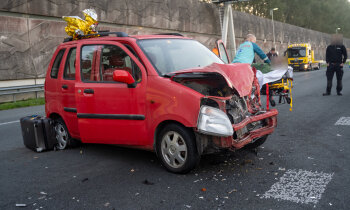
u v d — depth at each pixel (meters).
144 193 3.60
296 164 4.30
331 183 3.61
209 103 4.19
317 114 7.82
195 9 32.91
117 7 22.67
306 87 15.30
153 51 4.53
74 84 5.12
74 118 5.23
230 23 36.56
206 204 3.24
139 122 4.32
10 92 15.21
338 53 11.09
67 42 5.60
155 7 26.73
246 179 3.85
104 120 4.62
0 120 9.70
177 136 4.06
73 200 3.53
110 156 5.17
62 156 5.33
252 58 7.19
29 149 5.97
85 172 4.45
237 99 4.44
